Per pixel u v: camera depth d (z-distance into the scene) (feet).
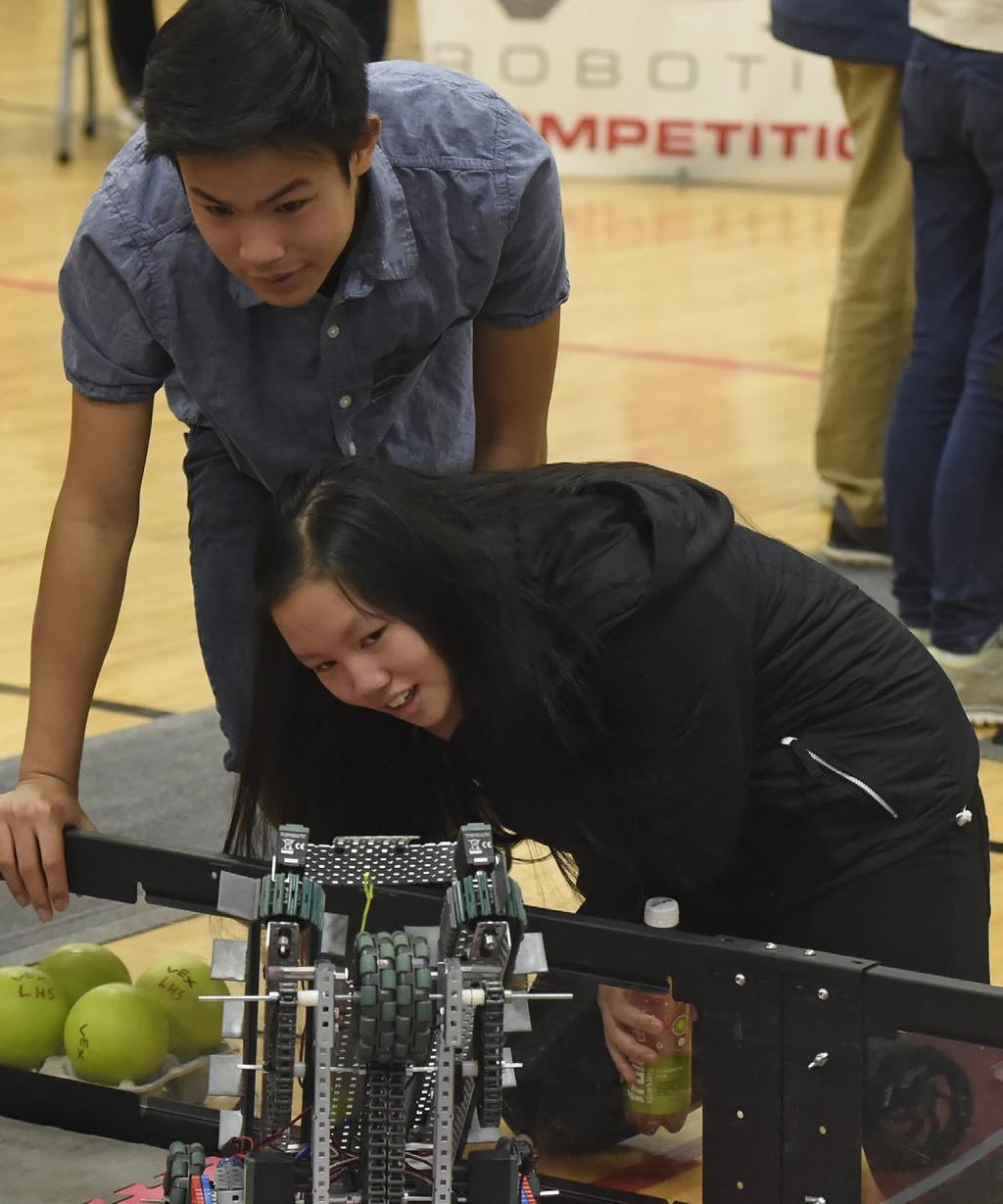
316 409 13.20
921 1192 10.69
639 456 30.96
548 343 13.99
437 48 54.60
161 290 12.57
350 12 29.76
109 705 21.76
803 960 10.51
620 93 54.24
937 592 21.26
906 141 21.30
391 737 11.95
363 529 10.18
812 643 11.91
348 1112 9.37
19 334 38.27
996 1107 10.33
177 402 14.37
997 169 19.86
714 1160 11.18
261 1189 8.94
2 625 24.14
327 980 8.64
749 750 11.55
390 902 10.87
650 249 46.75
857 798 11.93
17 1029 12.86
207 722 21.29
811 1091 10.73
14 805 12.45
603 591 10.72
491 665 10.47
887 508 22.26
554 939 11.18
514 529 10.95
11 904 12.92
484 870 8.84
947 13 20.02
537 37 54.13
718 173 54.39
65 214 49.21
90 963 12.88
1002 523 20.94
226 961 9.75
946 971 12.19
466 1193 9.09
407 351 13.12
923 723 12.12
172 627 24.22
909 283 24.66
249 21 10.66
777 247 47.09
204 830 18.42
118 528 13.32
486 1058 8.83
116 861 12.32
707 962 10.80
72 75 62.28
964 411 20.68
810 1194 10.94
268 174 10.79
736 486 29.53
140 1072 12.73
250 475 14.23
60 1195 12.19
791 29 24.77
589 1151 11.58
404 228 12.51
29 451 31.17
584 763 11.03
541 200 13.07
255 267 11.18
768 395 34.78
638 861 11.61
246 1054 9.65
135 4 51.83
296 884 8.99
